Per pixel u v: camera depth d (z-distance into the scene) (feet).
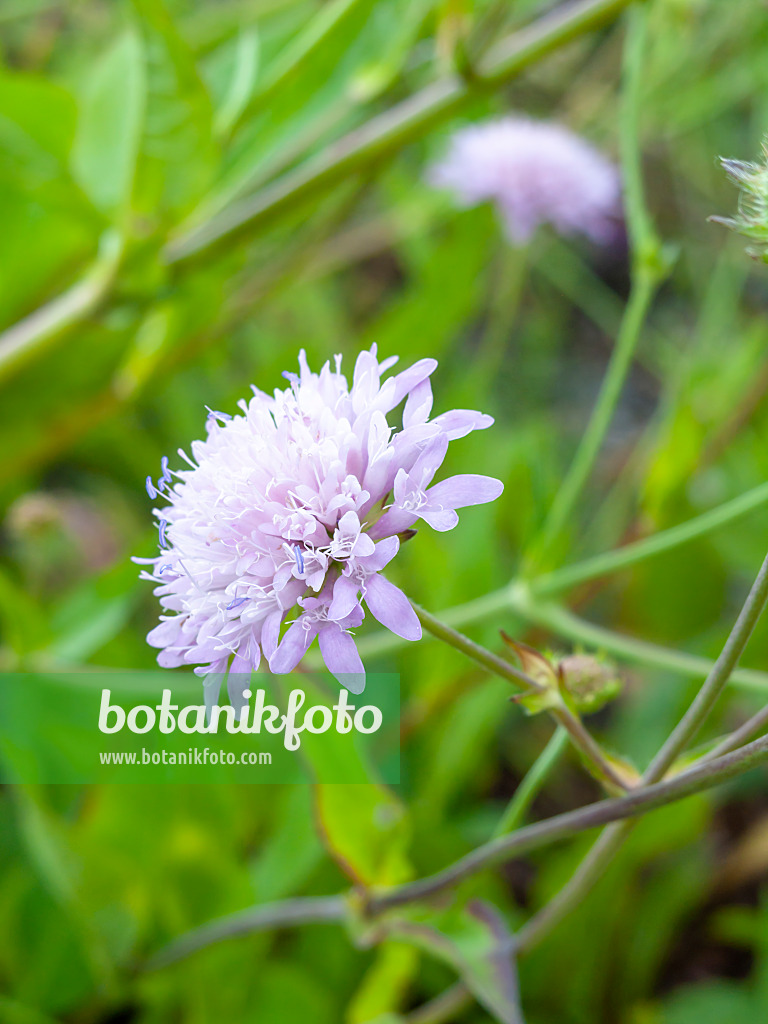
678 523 0.95
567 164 1.00
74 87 1.11
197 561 0.52
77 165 0.87
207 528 0.52
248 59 0.79
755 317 1.40
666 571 0.97
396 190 1.18
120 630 0.98
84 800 0.79
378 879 0.65
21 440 1.00
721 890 0.87
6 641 0.99
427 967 0.81
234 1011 0.75
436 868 0.82
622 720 1.00
